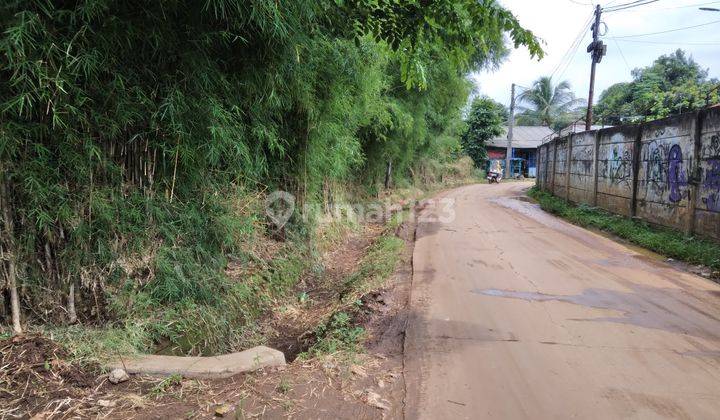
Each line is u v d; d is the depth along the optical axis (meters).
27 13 2.48
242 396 2.69
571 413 2.56
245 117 4.62
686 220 7.53
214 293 4.20
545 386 2.87
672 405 2.64
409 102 12.82
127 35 2.99
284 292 5.50
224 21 3.49
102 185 3.28
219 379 2.92
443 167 26.80
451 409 2.61
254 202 5.39
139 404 2.54
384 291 4.98
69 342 2.99
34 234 3.04
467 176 32.06
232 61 4.11
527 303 4.55
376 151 13.21
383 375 3.05
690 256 6.45
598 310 4.33
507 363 3.19
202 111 3.63
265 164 5.26
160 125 3.53
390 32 3.70
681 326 3.91
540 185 20.33
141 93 3.26
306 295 5.72
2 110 2.61
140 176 3.61
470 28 3.73
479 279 5.50
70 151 3.04
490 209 13.84
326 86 5.78
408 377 2.99
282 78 4.46
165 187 3.80
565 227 10.02
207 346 3.80
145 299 3.59
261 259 5.44
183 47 3.41
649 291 4.98
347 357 3.29
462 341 3.58
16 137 2.77
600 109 25.95
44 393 2.55
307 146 6.29
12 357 2.73
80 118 2.96
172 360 3.04
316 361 3.24
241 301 4.58
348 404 2.65
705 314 4.23
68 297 3.27
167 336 3.55
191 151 3.68
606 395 2.75
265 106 4.72
